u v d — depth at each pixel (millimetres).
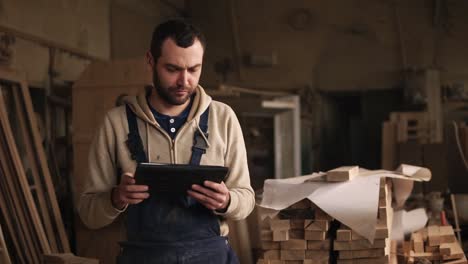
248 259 4328
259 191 5176
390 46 10023
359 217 3326
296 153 6836
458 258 4062
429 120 8750
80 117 4688
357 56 10141
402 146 7711
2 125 4047
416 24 9883
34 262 3922
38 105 5609
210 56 10328
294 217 3475
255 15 10164
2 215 3982
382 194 3506
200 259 2088
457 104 9820
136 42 8453
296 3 10055
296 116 6848
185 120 2158
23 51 5367
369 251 3428
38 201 4375
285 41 10148
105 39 7371
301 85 10172
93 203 2096
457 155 6254
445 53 9828
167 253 2070
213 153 2133
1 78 4309
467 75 9734
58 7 6090
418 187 7055
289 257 3453
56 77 5969
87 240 4410
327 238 3465
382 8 9953
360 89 10180
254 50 10211
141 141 2119
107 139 2135
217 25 10266
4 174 3973
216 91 6594
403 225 4539
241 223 4355
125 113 2152
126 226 2168
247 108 6641
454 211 5277
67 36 6285
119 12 7848
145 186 1959
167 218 2088
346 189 3469
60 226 4309
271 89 10242
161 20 9523
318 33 10117
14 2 5242
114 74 4641
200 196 1997
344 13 10039
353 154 11031
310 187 3539
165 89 2020
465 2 9648
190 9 10398
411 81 9812
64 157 5824
